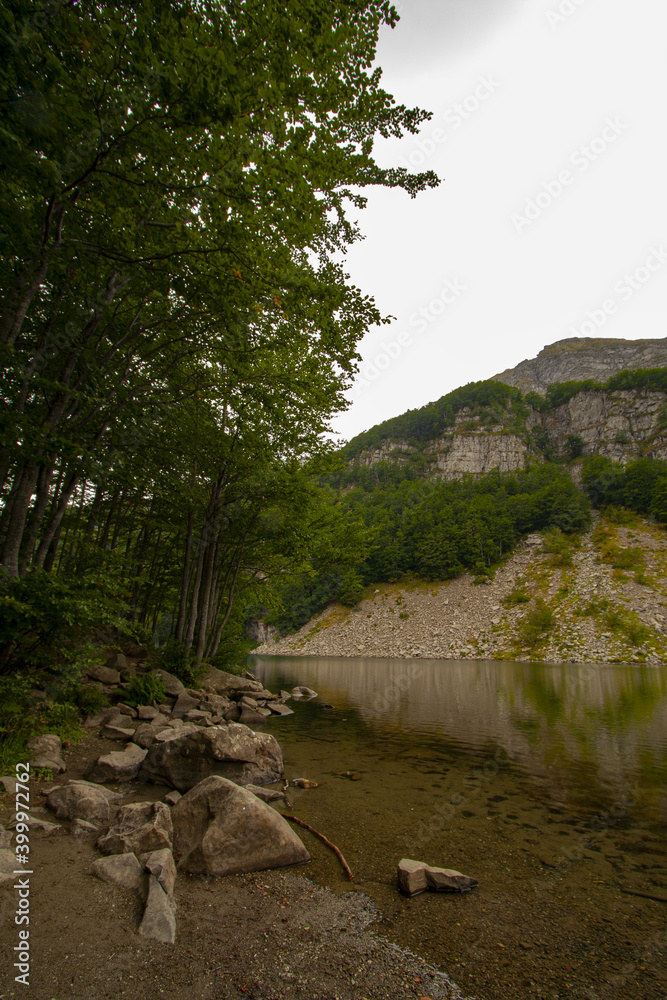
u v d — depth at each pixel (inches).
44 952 142.7
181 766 330.3
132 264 349.7
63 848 214.8
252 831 226.8
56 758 339.0
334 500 997.8
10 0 217.8
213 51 239.5
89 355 408.8
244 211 306.3
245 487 747.4
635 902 197.6
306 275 387.2
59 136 257.8
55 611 320.8
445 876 208.4
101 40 241.1
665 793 347.9
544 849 249.8
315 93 288.8
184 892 192.9
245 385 530.6
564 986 145.1
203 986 136.3
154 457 589.3
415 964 153.9
